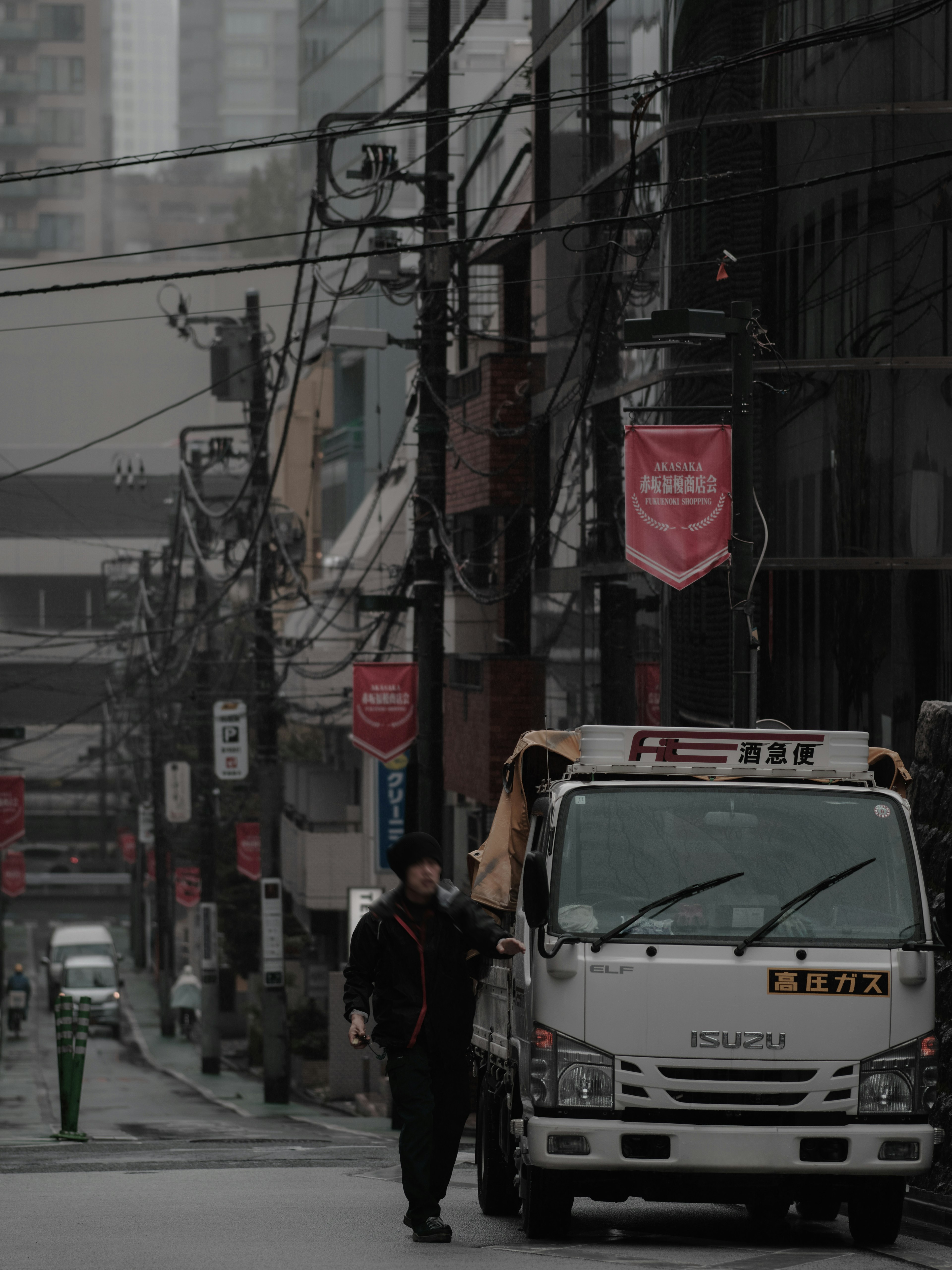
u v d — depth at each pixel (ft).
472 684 323.37
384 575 450.71
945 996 128.98
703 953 99.66
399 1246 96.63
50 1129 292.61
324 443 576.61
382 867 366.63
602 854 102.78
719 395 227.20
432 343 234.58
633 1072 98.58
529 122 341.62
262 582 361.92
